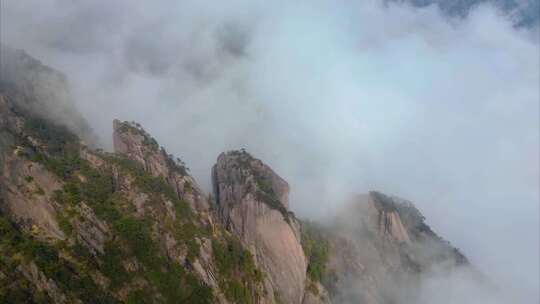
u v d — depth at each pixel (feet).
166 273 355.15
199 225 411.95
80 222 343.05
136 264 347.97
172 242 374.02
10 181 347.97
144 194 396.16
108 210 367.25
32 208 340.39
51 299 294.25
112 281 329.93
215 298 367.86
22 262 296.30
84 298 308.40
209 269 379.96
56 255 317.42
